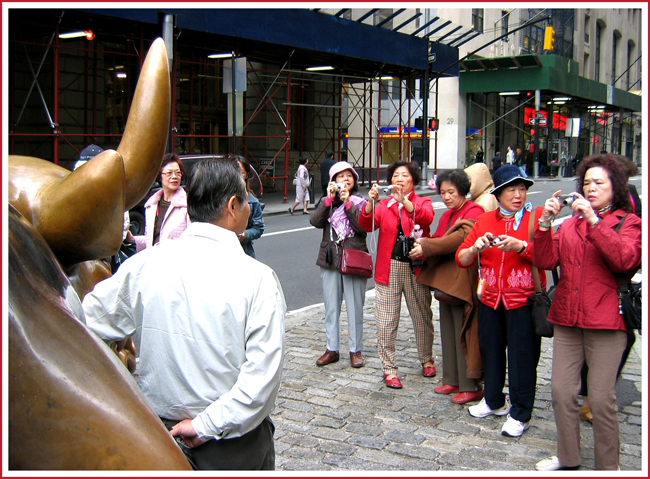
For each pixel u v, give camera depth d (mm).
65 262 1491
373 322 7277
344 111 27781
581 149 51156
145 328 2055
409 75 26891
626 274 3420
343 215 5414
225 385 2043
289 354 6059
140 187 1586
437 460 3943
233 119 14391
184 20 15633
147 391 2088
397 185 5129
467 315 4695
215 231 2109
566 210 16984
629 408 4797
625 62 61000
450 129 37375
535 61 35594
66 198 1380
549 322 3920
